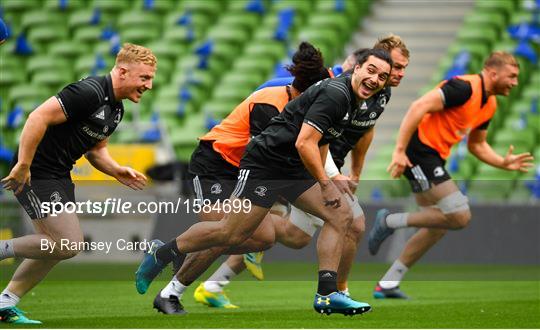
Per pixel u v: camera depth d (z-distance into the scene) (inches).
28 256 694.5
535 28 1752.0
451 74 1673.2
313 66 778.8
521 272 1252.5
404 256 961.5
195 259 771.4
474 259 1291.8
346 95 699.4
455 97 947.3
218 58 1820.9
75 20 1931.6
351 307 717.3
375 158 1679.4
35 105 1834.4
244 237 743.1
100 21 1924.2
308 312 802.8
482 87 968.3
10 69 1878.7
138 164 1460.4
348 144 826.2
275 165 726.5
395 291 959.0
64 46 1903.3
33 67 1881.2
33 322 700.7
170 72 1817.2
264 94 794.8
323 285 722.8
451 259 1291.8
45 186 691.4
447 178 965.8
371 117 813.2
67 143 692.1
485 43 1761.8
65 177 702.5
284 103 790.5
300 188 727.7
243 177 733.3
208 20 1891.0
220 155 794.8
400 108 1769.2
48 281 1061.8
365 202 1254.9
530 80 1692.9
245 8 1876.2
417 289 1067.9
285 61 1752.0
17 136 1734.7
